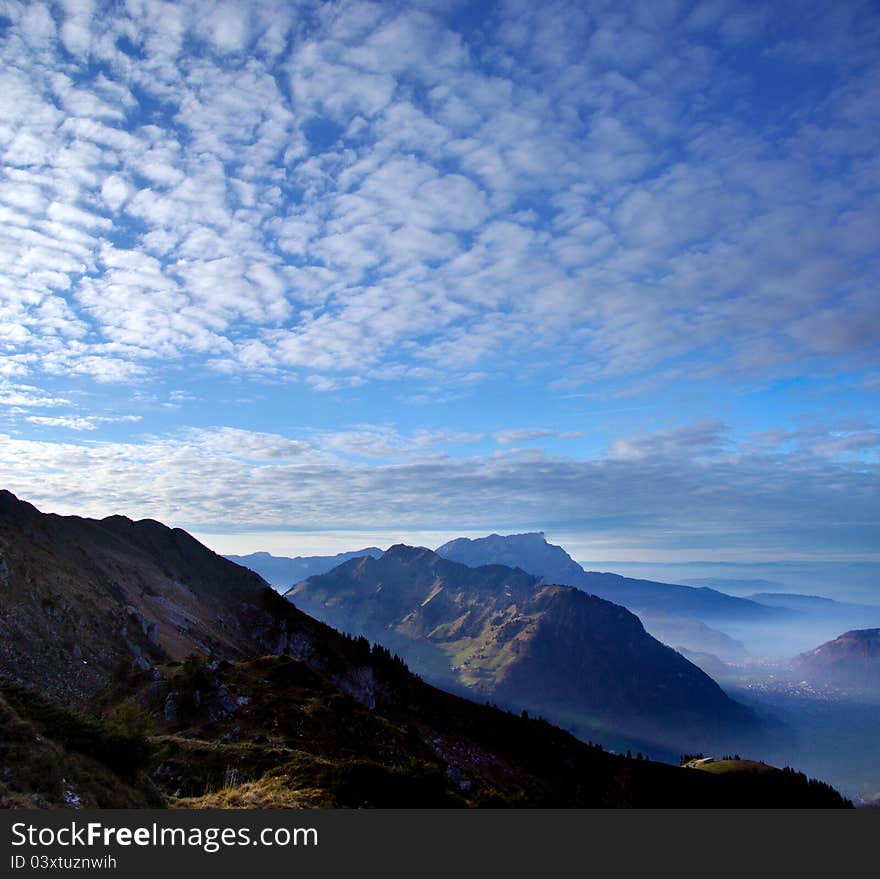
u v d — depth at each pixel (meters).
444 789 49.72
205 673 89.88
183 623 169.62
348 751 79.19
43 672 98.81
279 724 79.44
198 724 78.69
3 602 107.06
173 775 50.66
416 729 187.25
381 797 45.09
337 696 94.12
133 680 96.25
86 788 31.05
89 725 35.75
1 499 157.25
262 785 46.50
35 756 30.17
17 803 27.34
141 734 37.44
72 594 127.44
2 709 32.44
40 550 143.25
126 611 136.38
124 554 199.25
